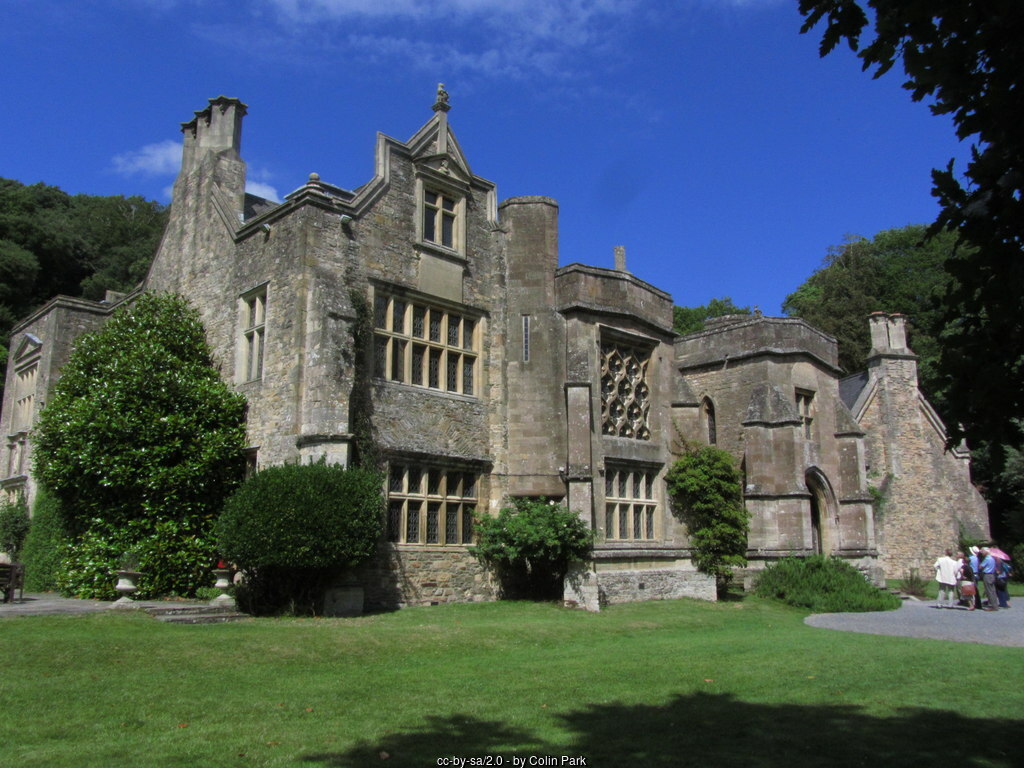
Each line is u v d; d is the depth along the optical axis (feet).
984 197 12.70
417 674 31.12
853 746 21.26
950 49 13.16
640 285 69.21
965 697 27.84
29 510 75.56
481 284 63.82
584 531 57.00
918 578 85.35
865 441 105.40
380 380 55.47
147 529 54.90
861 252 153.99
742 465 81.41
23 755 19.51
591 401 62.90
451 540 58.59
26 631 33.81
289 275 54.39
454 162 63.16
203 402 56.39
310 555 45.27
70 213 169.99
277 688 27.76
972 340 13.60
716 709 25.64
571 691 28.19
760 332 82.12
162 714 23.86
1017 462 100.53
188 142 71.05
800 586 69.41
